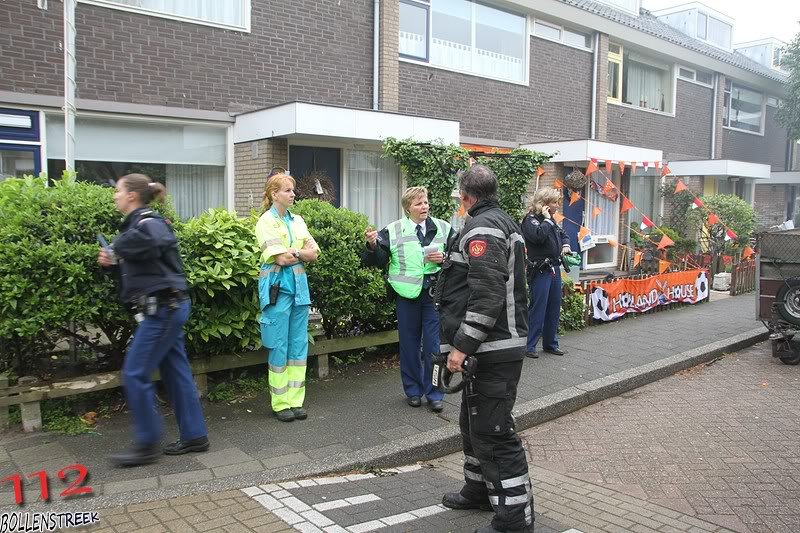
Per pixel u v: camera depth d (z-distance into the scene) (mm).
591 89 15016
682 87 18281
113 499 3605
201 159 9031
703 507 4020
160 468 4027
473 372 3316
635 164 14164
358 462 4348
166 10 8422
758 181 22234
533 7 13109
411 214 5324
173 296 3965
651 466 4680
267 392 5551
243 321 5246
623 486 4336
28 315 4281
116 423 4699
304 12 9633
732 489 4285
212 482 3881
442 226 5398
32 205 4449
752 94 21969
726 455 4879
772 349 7930
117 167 8312
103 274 4523
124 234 3828
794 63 20797
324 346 6070
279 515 3592
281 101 9492
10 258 4199
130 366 3895
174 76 8469
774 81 21891
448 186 8797
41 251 4246
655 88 17547
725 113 20656
